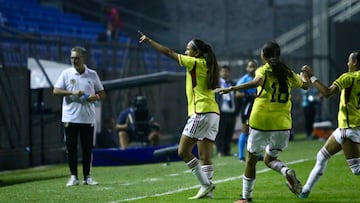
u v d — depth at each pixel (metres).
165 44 83.69
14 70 42.97
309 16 78.31
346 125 23.72
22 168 42.84
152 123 46.91
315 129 62.62
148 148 42.22
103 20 83.31
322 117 66.69
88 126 30.22
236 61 67.19
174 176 33.94
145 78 45.25
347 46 76.56
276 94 23.00
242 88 22.81
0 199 26.36
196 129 24.30
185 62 23.98
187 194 26.59
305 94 63.59
